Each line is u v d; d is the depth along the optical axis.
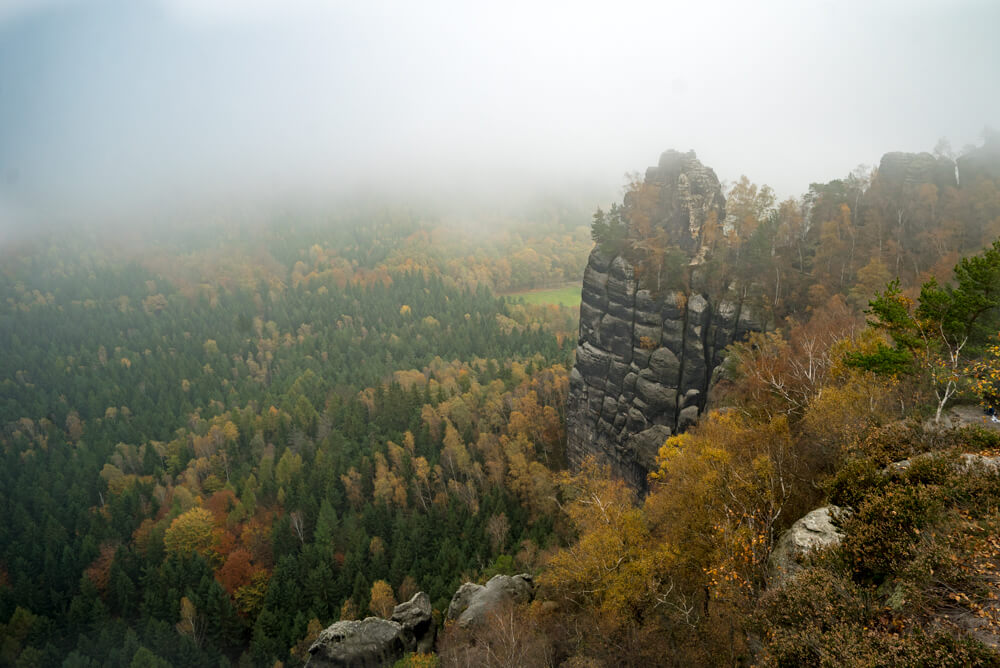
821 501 26.98
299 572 82.94
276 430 135.75
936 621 14.62
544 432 114.44
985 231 72.25
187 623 77.62
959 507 17.92
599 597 35.00
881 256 74.75
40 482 128.38
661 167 93.25
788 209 83.75
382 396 136.75
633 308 83.19
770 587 22.38
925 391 29.17
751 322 71.50
